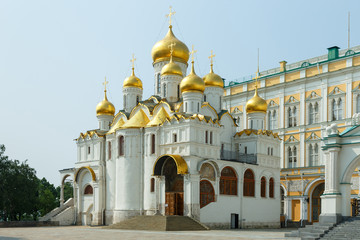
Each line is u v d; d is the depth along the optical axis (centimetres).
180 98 6081
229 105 8094
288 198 6500
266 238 3359
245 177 5641
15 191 6512
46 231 4516
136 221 4844
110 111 6762
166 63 6344
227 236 3622
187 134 5034
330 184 3362
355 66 6250
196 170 4947
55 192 11181
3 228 5328
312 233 3212
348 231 3058
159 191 5156
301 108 6938
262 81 7606
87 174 6431
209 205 5069
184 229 4525
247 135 5934
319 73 6706
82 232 4278
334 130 3419
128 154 5553
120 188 5559
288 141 7044
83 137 6606
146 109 5938
